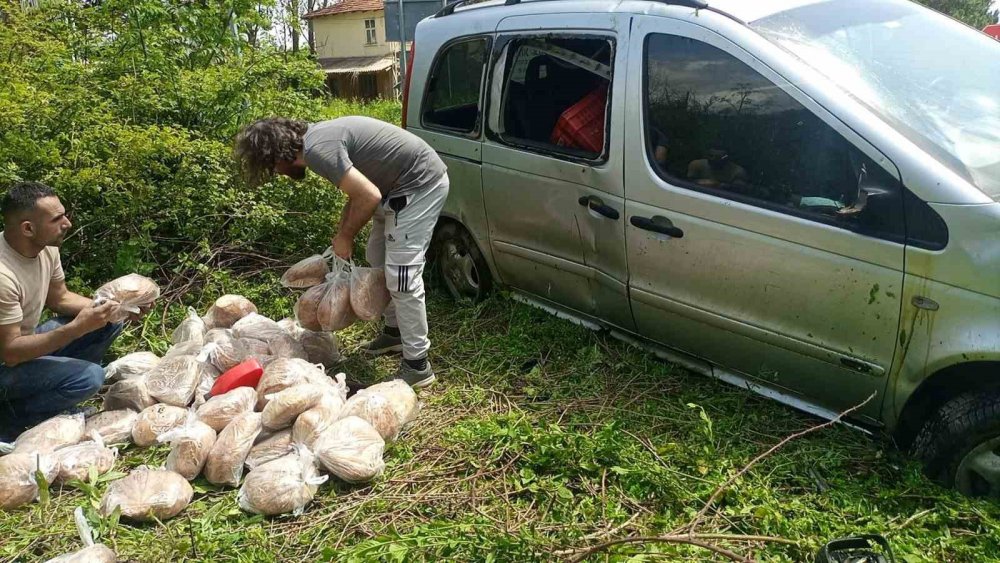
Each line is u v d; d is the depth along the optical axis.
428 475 3.35
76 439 3.58
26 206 3.45
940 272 2.75
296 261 5.65
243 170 3.88
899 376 2.97
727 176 3.38
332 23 36.38
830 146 3.03
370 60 35.00
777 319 3.31
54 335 3.53
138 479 3.16
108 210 5.23
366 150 3.83
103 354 4.21
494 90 4.48
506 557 2.65
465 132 4.74
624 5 3.83
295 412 3.48
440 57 4.94
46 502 3.15
